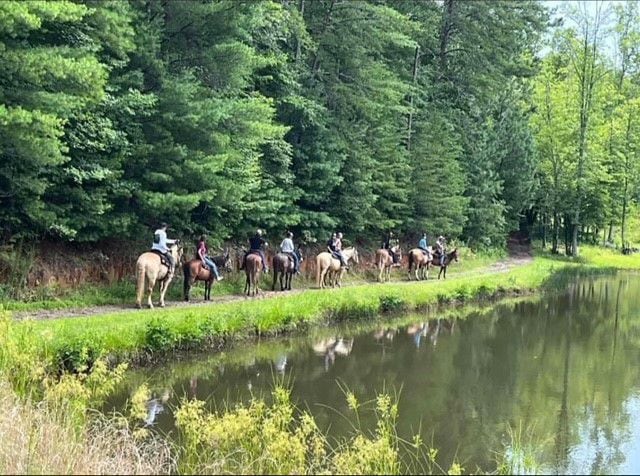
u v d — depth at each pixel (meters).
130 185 18.52
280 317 18.56
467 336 19.83
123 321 15.20
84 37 16.47
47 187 16.95
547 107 54.69
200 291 21.80
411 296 24.34
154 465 8.02
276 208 24.06
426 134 36.19
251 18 21.72
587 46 54.00
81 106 15.24
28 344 11.17
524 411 12.05
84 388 9.46
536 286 31.77
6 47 14.23
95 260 19.25
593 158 52.81
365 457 8.01
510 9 42.25
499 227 45.50
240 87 22.31
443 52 42.66
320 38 29.98
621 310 26.34
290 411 8.85
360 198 29.12
